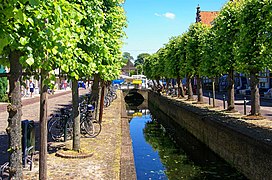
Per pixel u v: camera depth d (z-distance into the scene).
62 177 8.61
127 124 18.98
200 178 14.53
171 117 34.97
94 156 11.00
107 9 11.56
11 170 5.23
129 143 13.36
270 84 41.50
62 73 8.27
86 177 8.66
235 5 17.95
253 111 17.91
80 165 9.86
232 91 21.48
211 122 18.39
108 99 31.56
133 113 47.16
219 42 18.36
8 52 4.98
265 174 11.08
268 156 10.77
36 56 4.55
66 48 4.98
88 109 15.27
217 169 15.90
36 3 3.36
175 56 33.41
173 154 20.11
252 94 17.83
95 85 18.69
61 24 4.46
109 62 10.85
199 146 21.62
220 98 37.41
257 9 14.17
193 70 27.66
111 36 11.80
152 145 23.27
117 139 14.09
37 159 10.26
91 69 8.87
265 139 11.75
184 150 21.25
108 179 8.52
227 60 18.39
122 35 13.20
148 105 60.72
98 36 8.90
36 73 5.85
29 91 45.28
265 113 21.28
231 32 17.77
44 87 6.83
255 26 14.50
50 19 4.33
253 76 17.47
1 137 13.94
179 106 29.52
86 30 8.14
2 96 34.41
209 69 21.73
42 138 7.00
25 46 4.26
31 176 8.50
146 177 15.07
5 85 34.69
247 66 15.34
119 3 12.41
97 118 18.92
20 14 3.58
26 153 9.11
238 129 14.40
